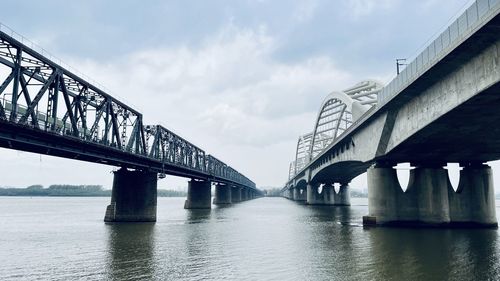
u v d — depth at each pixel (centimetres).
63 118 3306
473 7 2462
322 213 8100
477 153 4438
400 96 3669
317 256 2667
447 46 2639
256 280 1988
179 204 15662
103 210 10188
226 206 12031
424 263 2395
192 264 2392
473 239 3462
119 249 2969
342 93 7988
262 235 3903
